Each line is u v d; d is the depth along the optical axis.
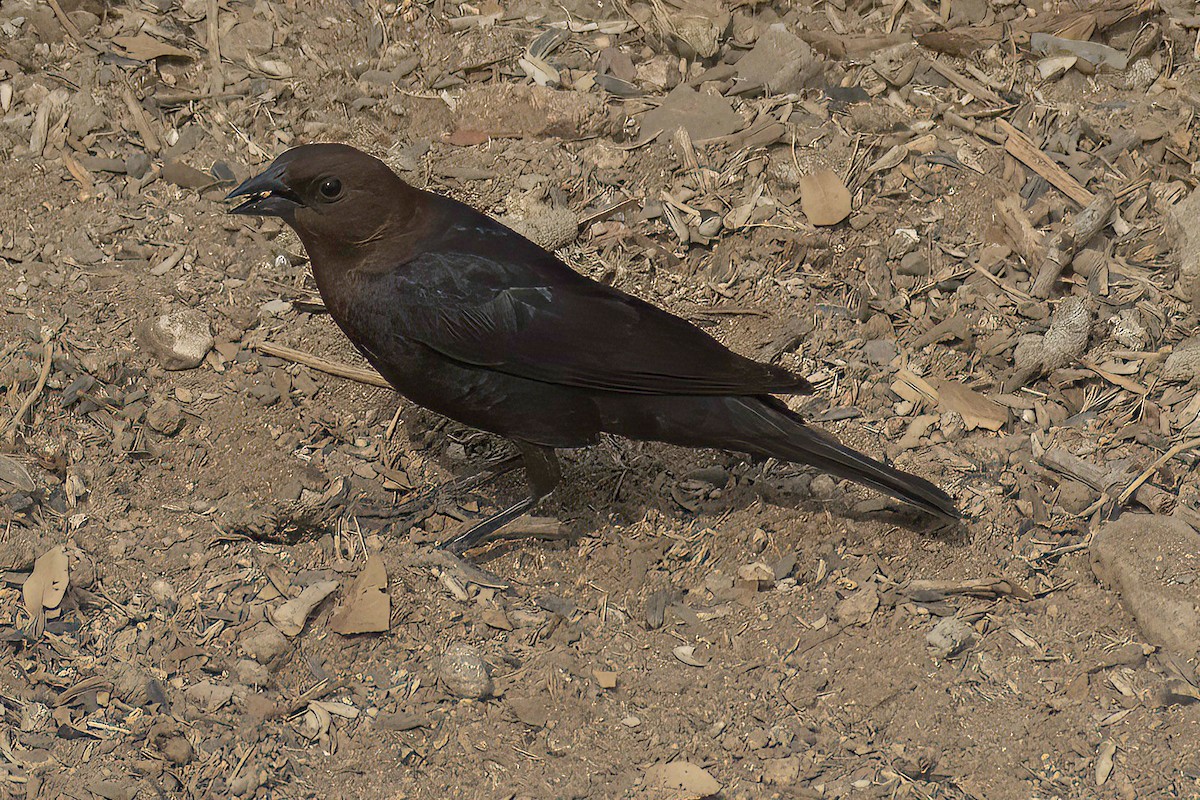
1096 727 8.43
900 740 8.41
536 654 8.95
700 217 11.76
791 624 9.16
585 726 8.48
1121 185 12.04
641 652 8.99
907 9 13.39
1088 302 11.12
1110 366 10.80
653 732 8.45
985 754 8.30
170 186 11.71
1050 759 8.27
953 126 12.41
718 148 12.15
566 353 8.78
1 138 11.70
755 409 9.15
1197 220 11.37
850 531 9.68
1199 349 10.70
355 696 8.70
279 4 13.05
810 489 9.97
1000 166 12.05
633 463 10.28
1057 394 10.74
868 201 11.78
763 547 9.65
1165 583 9.01
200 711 8.38
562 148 12.12
